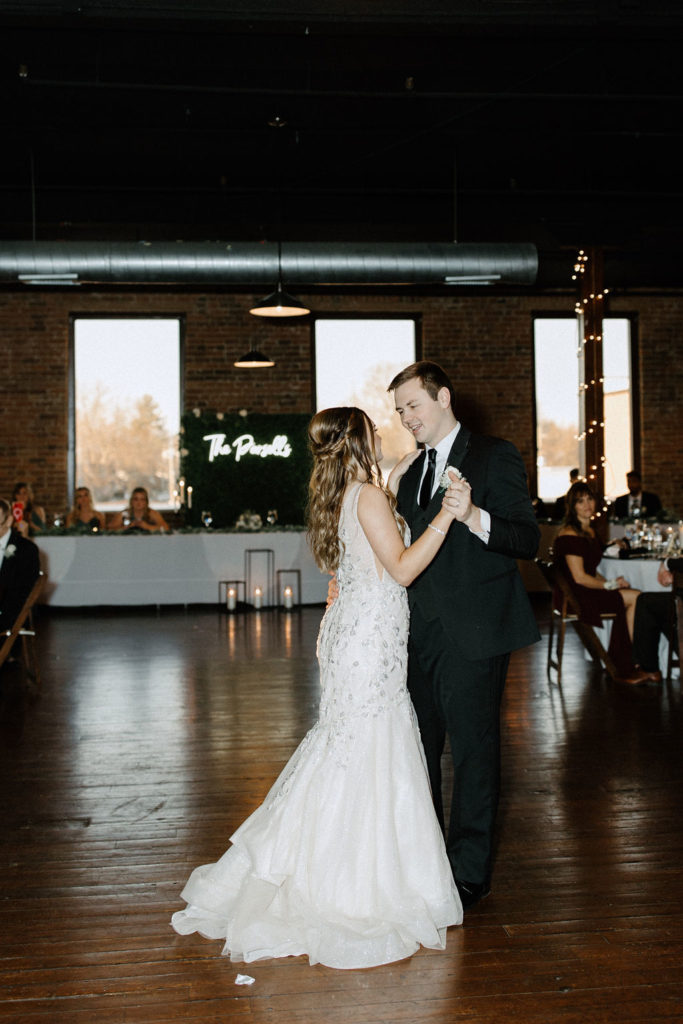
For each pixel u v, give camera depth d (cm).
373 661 248
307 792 249
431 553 240
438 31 558
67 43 648
